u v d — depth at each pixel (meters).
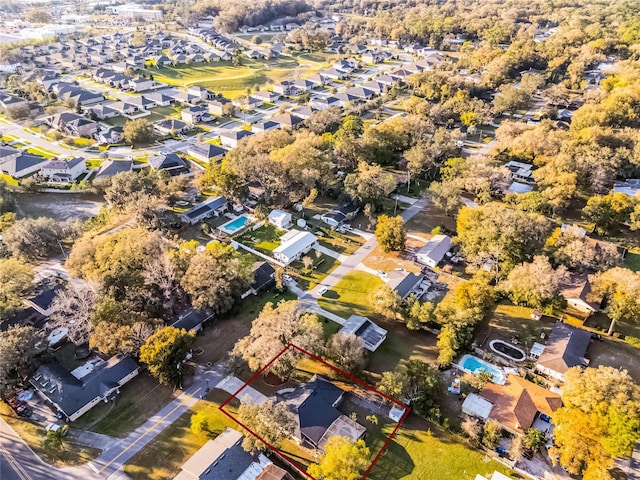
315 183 132.50
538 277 87.44
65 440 67.12
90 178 144.88
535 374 78.94
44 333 79.62
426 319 84.38
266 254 110.56
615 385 65.12
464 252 106.25
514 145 150.00
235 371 78.38
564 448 60.94
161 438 67.75
